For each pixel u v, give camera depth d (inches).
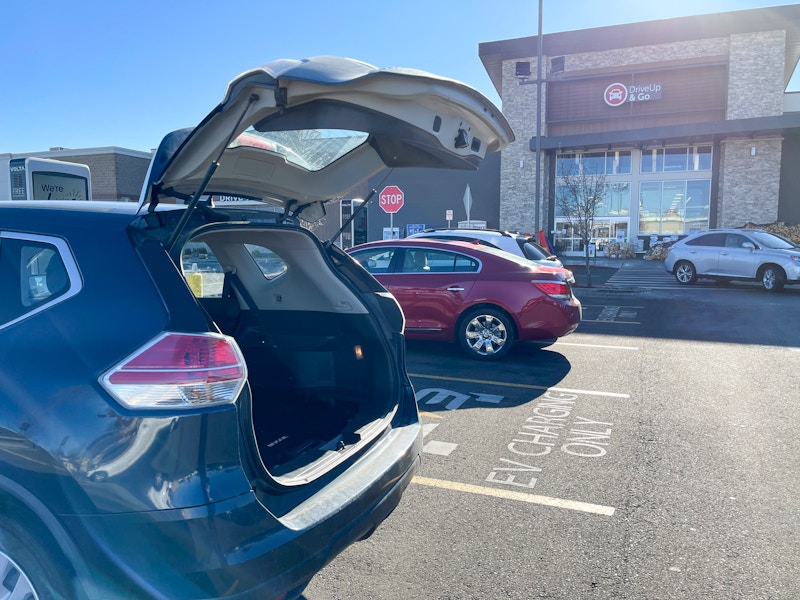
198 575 80.5
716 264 704.4
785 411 238.5
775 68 1105.4
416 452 126.2
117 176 1026.1
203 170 112.0
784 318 470.3
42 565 83.8
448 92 104.3
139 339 86.0
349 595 123.7
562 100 1232.8
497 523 152.6
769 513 156.3
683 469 183.8
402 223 1321.4
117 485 80.7
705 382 282.7
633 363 321.1
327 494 101.4
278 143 129.3
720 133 1071.6
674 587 125.9
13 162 491.5
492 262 325.1
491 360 323.6
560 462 189.8
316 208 151.6
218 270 158.4
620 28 1166.3
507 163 1249.4
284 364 149.6
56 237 95.9
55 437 82.1
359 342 142.4
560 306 314.8
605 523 152.2
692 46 1149.7
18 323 91.4
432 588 126.0
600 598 122.7
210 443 84.7
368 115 105.0
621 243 1213.1
